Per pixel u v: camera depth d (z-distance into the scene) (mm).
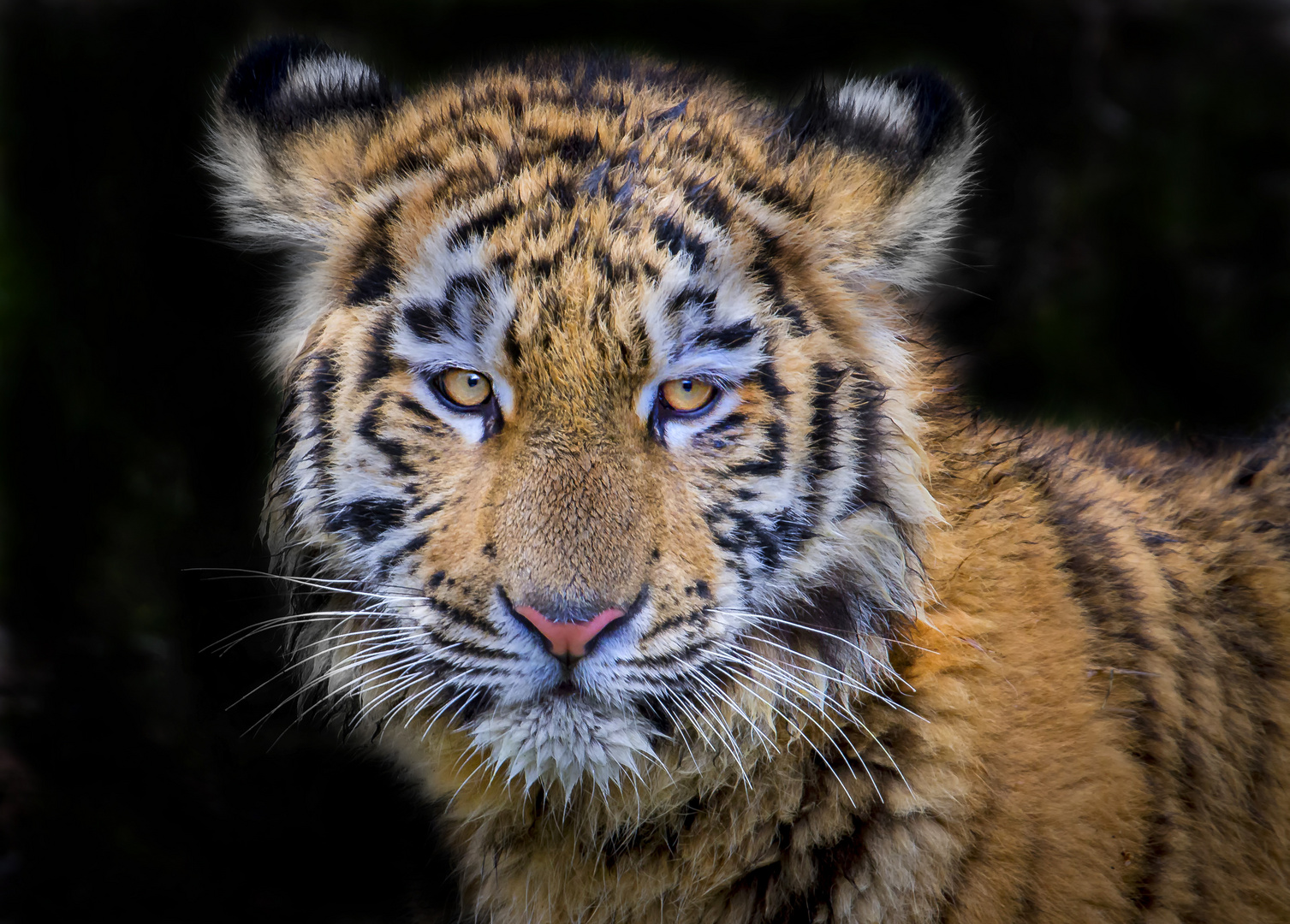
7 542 10078
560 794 5586
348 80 5953
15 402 10094
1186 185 14141
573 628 4848
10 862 8945
